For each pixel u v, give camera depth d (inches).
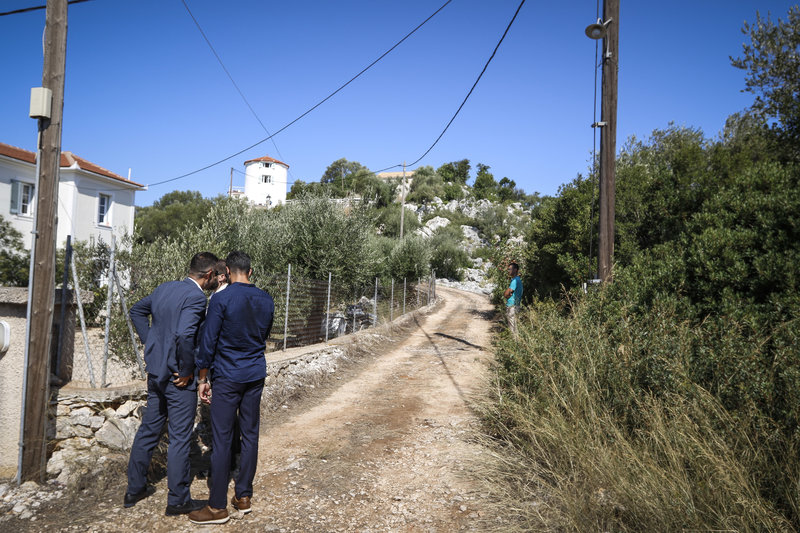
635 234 351.6
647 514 108.6
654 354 154.3
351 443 186.7
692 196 302.4
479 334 546.6
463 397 261.7
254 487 143.7
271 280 339.0
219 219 425.4
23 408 132.3
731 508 103.0
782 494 107.8
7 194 619.2
